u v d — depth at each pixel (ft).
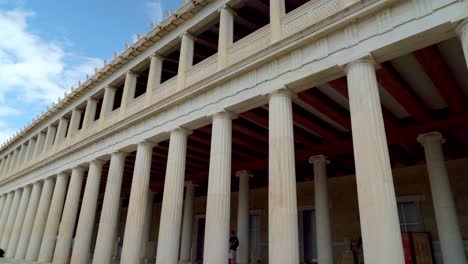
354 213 88.69
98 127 88.89
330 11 45.91
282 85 47.37
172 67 87.71
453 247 54.44
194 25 68.39
